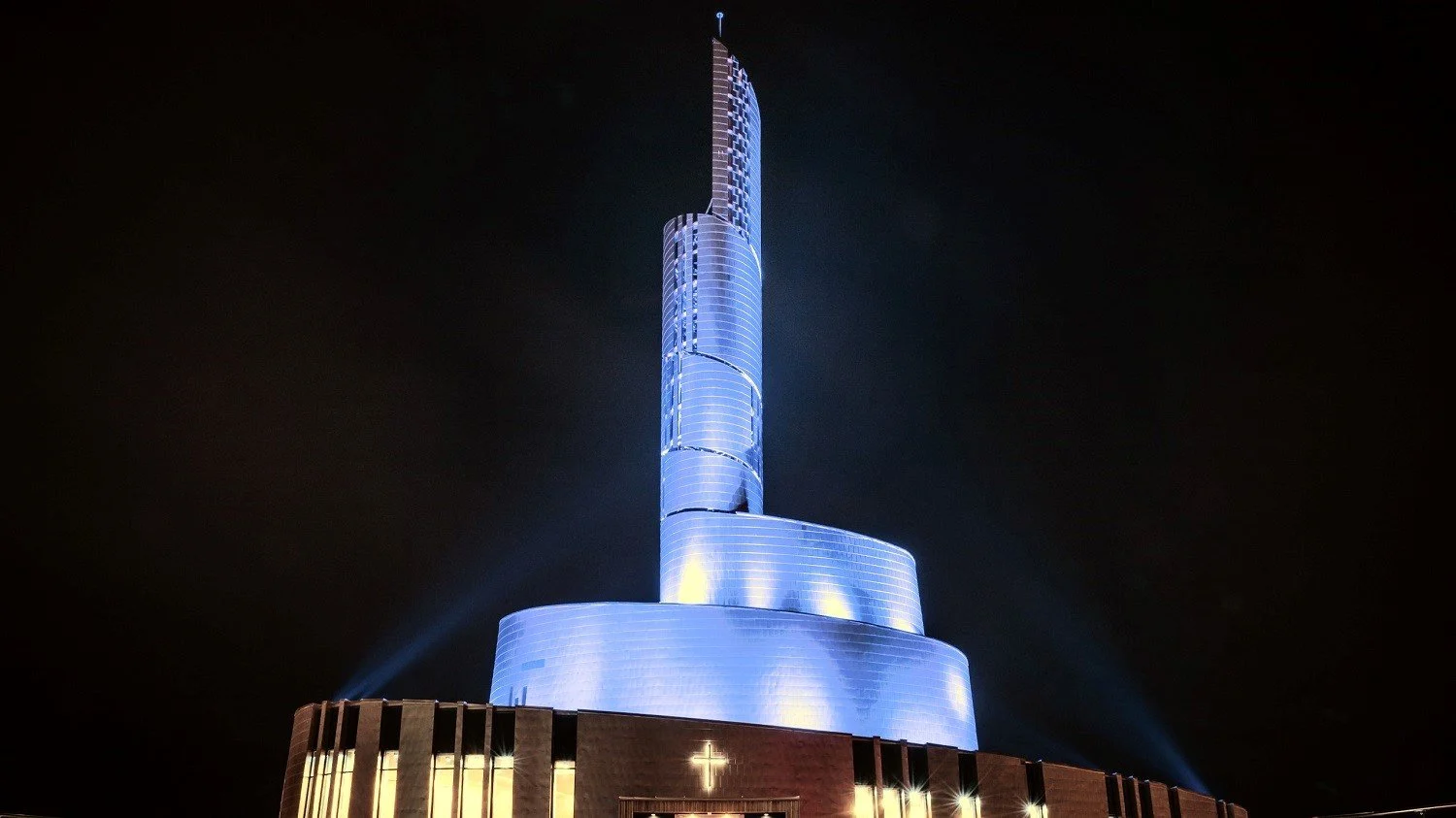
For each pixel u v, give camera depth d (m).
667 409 117.31
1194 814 94.00
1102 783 88.44
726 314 118.25
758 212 129.00
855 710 99.56
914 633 107.94
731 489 112.00
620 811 74.75
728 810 76.12
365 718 75.94
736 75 132.00
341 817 73.25
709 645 99.19
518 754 75.19
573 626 102.44
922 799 80.94
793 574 108.38
